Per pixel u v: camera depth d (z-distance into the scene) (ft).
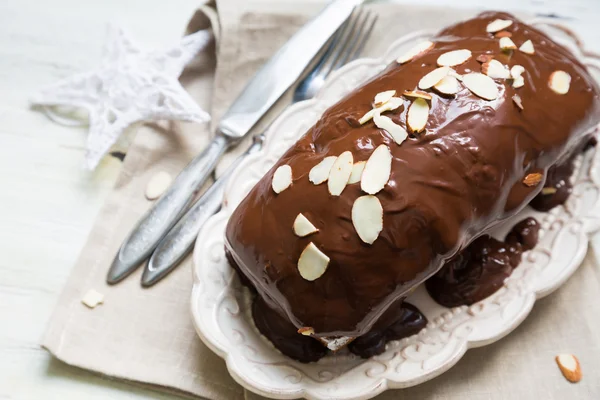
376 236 1.37
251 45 1.88
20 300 1.63
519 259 1.61
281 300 1.43
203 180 1.70
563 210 1.65
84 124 1.84
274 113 1.84
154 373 1.55
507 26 1.59
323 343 1.50
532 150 1.49
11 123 1.83
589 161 1.68
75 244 1.70
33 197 1.74
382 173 1.39
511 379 1.54
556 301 1.60
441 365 1.47
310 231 1.38
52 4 1.99
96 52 1.94
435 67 1.51
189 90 1.88
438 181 1.40
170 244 1.63
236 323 1.54
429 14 1.93
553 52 1.58
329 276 1.39
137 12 1.99
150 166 1.76
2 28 1.95
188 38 1.88
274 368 1.49
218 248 1.59
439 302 1.58
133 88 1.80
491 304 1.56
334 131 1.47
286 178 1.44
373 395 1.45
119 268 1.62
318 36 1.84
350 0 1.88
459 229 1.42
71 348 1.56
